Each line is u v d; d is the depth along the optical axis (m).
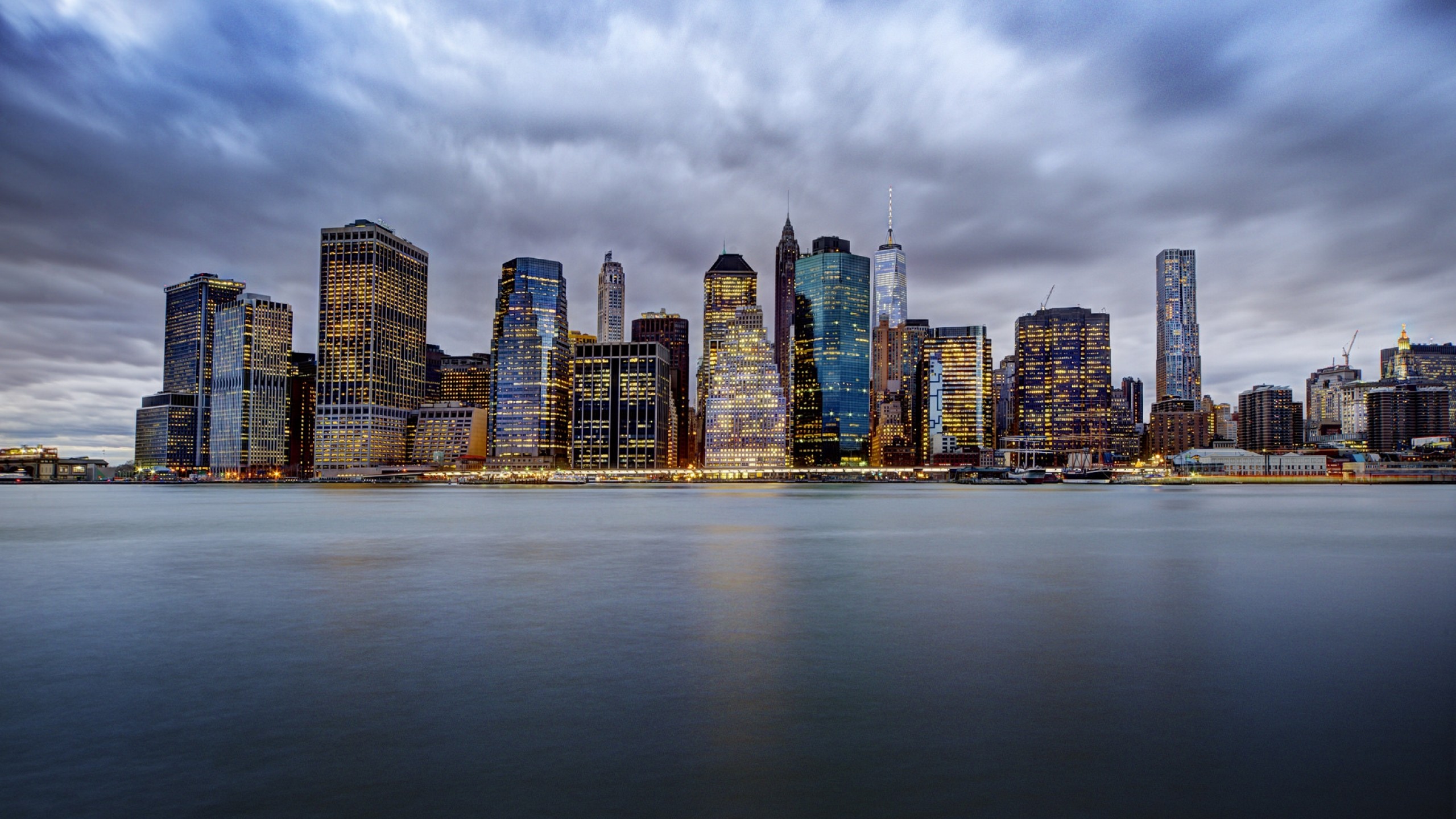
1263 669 27.09
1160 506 173.12
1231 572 54.31
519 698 23.58
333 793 16.92
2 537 86.88
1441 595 43.72
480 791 17.05
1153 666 27.59
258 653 29.16
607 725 21.22
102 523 115.88
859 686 24.98
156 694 24.03
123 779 17.72
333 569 55.53
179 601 41.25
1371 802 16.56
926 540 80.88
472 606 39.34
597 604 40.00
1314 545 76.06
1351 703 23.30
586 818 15.80
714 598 42.03
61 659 28.38
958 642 31.33
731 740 20.16
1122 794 17.02
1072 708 22.83
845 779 17.77
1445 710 22.66
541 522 113.38
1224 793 17.03
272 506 186.25
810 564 58.19
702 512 146.12
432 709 22.52
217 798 16.73
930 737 20.41
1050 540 80.50
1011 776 17.98
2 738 20.25
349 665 27.50
